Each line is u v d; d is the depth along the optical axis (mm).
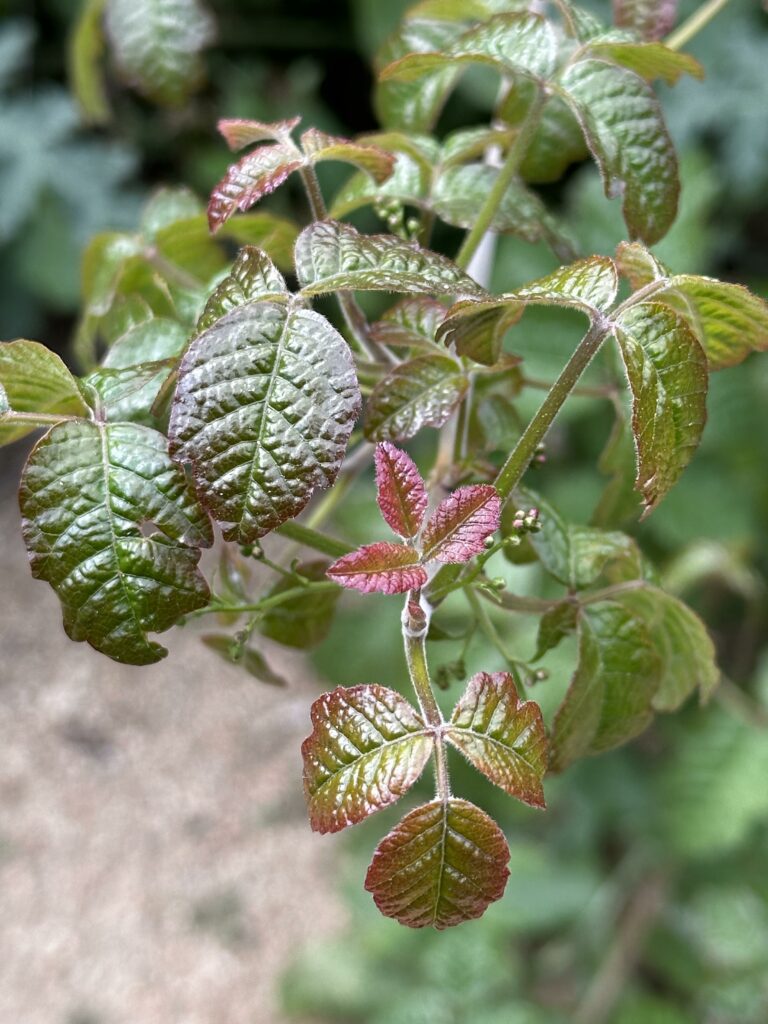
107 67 1230
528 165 370
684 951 975
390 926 1014
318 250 245
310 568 330
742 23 958
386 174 293
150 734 1339
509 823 1020
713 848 822
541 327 711
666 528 830
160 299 389
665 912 988
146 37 455
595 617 300
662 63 311
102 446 244
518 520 274
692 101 955
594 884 1000
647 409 232
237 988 1147
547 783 986
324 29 1307
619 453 353
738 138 947
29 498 240
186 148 1331
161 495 243
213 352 227
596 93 301
